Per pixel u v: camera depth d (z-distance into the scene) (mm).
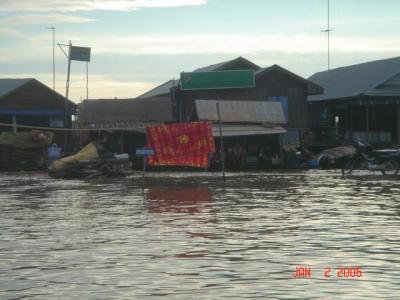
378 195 16781
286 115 36062
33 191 19375
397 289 6785
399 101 38156
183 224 11531
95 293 6680
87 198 16812
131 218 12461
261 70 35656
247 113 32719
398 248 9062
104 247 9273
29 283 7125
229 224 11500
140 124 33625
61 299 6453
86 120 34094
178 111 35688
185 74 34656
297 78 35938
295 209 13719
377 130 39312
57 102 40375
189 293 6656
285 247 9172
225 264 8039
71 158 26609
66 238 10102
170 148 24750
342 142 34656
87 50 37844
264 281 7148
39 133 32094
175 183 21859
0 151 31859
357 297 6473
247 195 17047
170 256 8562
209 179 23766
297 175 25953
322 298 6441
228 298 6461
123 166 26891
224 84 34969
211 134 24578
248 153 33875
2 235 10461
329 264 8016
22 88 39438
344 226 11148
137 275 7473
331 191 18109
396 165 25656
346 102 40031
